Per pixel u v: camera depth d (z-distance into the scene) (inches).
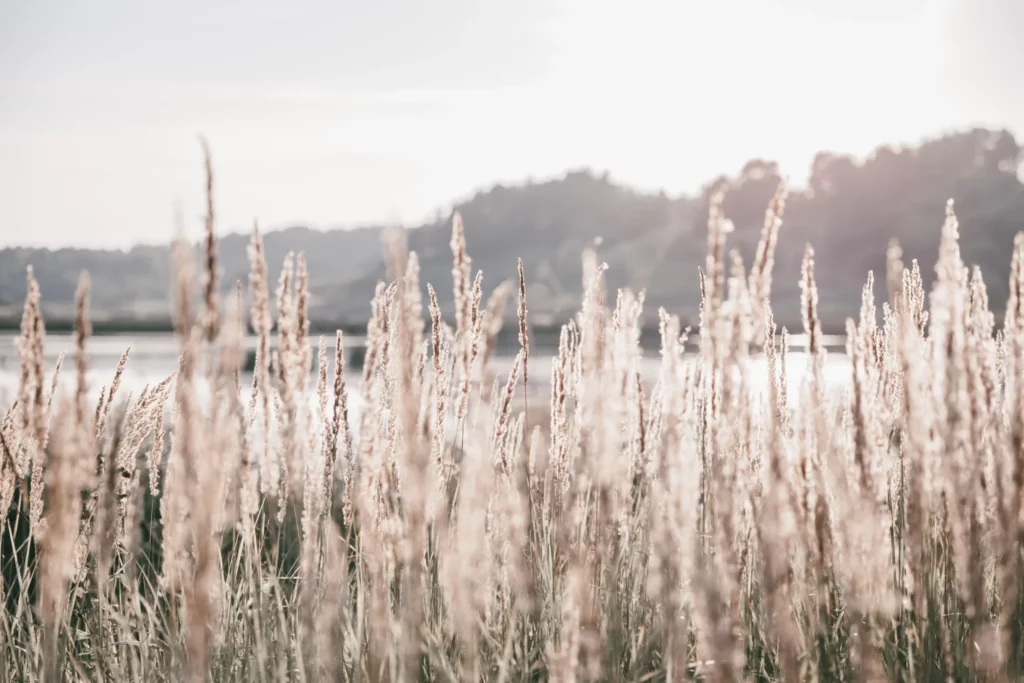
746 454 78.4
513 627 95.6
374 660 76.7
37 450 94.4
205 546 63.0
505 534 93.9
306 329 84.0
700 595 64.1
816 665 80.9
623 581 106.4
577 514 93.7
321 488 87.6
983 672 79.7
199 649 64.3
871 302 93.2
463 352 96.3
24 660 106.6
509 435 114.1
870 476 76.5
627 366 82.4
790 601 81.3
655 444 105.3
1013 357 76.9
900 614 91.5
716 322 69.7
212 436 61.9
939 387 78.6
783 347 87.9
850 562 73.7
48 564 74.0
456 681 86.9
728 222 69.2
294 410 83.7
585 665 76.8
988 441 88.0
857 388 77.0
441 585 100.2
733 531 69.0
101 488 90.0
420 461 70.9
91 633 101.0
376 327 85.5
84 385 72.3
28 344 91.3
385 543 86.0
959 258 76.3
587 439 83.5
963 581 79.6
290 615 97.0
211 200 60.6
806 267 77.0
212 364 61.3
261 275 81.7
